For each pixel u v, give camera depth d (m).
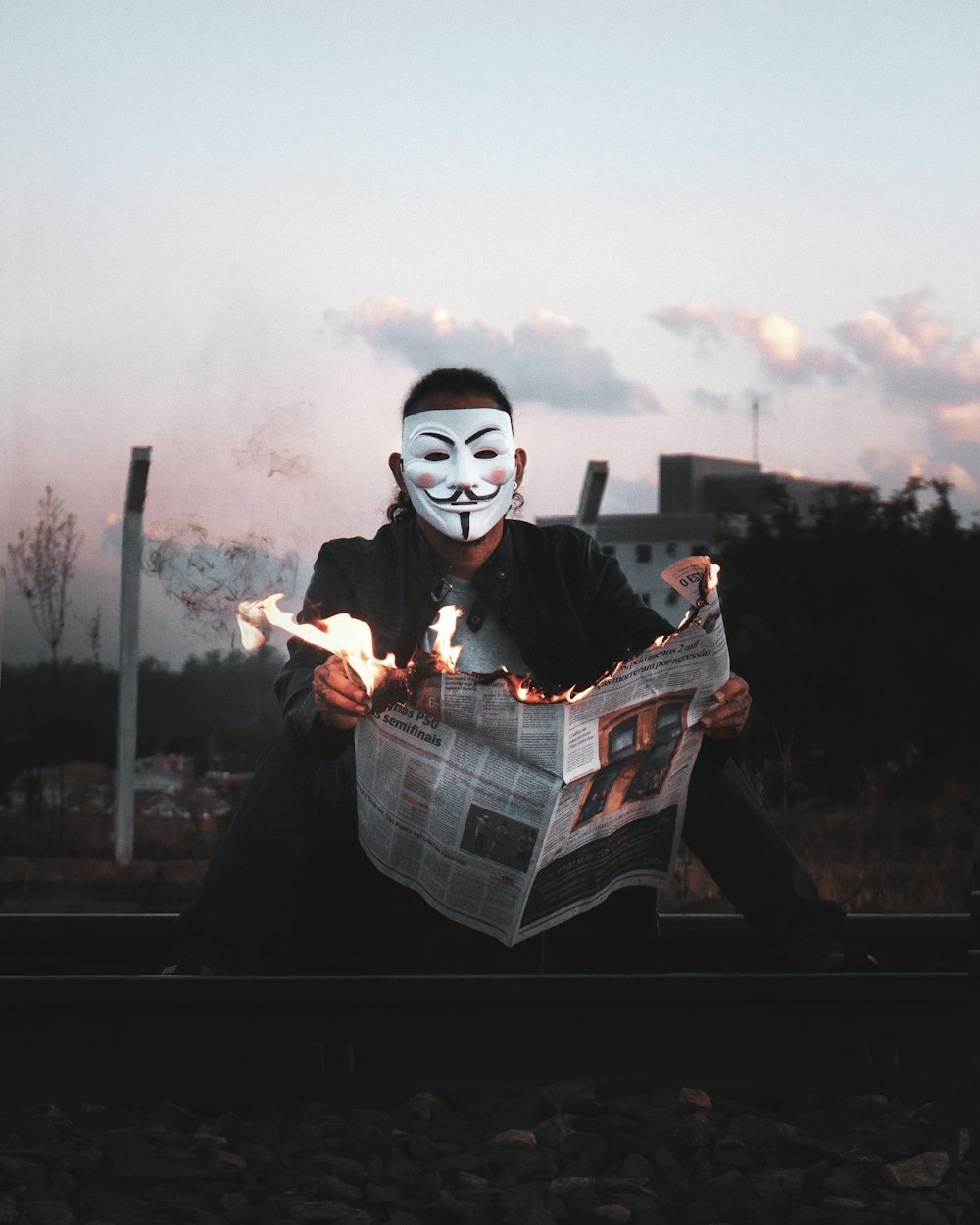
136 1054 2.29
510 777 2.55
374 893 2.87
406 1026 2.35
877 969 2.81
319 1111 2.25
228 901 2.63
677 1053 2.40
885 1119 2.25
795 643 11.36
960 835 6.73
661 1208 1.93
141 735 9.41
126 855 8.05
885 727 11.01
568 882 2.64
